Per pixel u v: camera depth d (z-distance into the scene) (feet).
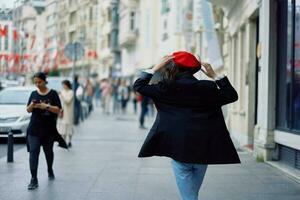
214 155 18.10
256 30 49.16
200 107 18.33
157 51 134.92
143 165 38.32
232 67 61.67
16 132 54.19
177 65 18.51
